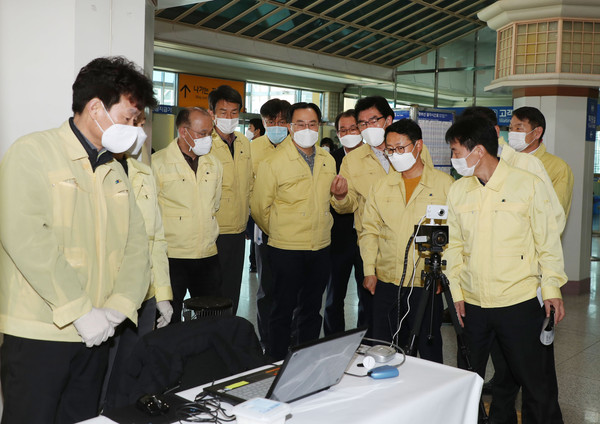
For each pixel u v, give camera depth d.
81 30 2.78
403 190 3.22
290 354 1.60
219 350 2.03
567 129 6.68
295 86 14.55
